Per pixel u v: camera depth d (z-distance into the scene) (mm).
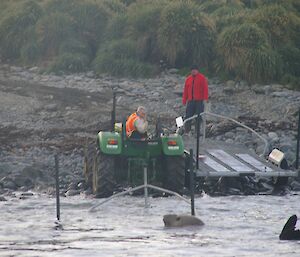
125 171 68688
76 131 91812
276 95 111188
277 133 92312
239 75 118500
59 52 129875
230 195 68438
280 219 56125
